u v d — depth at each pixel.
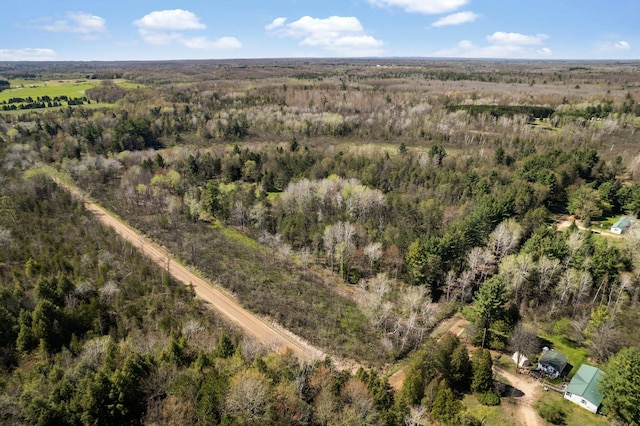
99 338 69.94
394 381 72.81
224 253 116.62
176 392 54.59
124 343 66.56
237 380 53.97
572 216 136.50
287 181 163.62
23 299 78.62
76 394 53.38
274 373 60.19
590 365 74.56
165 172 159.88
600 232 123.50
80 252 102.81
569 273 89.69
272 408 53.00
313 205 134.38
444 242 99.62
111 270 96.56
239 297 95.19
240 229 134.12
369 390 59.75
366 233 115.25
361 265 109.81
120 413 53.81
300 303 94.56
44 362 64.50
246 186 156.88
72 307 80.00
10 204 119.44
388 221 124.69
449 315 93.19
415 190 144.75
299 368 63.59
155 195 149.75
